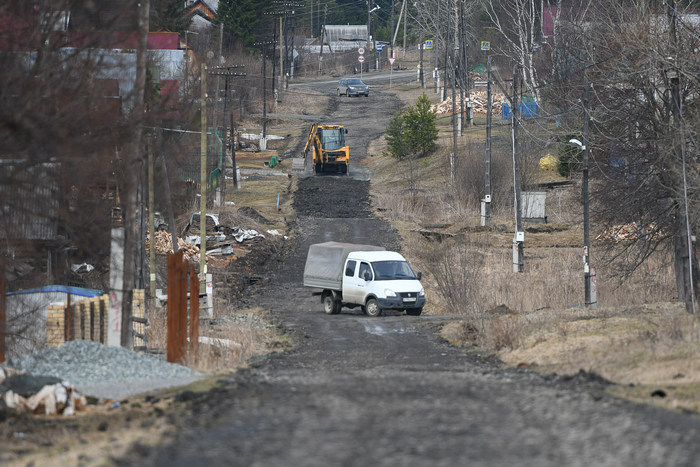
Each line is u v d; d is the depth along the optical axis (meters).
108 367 60.25
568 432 34.72
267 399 44.19
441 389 48.12
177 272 66.81
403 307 118.94
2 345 67.56
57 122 51.50
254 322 103.69
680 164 105.25
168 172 136.62
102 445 37.12
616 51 130.75
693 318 75.38
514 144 155.62
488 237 190.25
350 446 32.38
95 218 67.69
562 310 102.38
